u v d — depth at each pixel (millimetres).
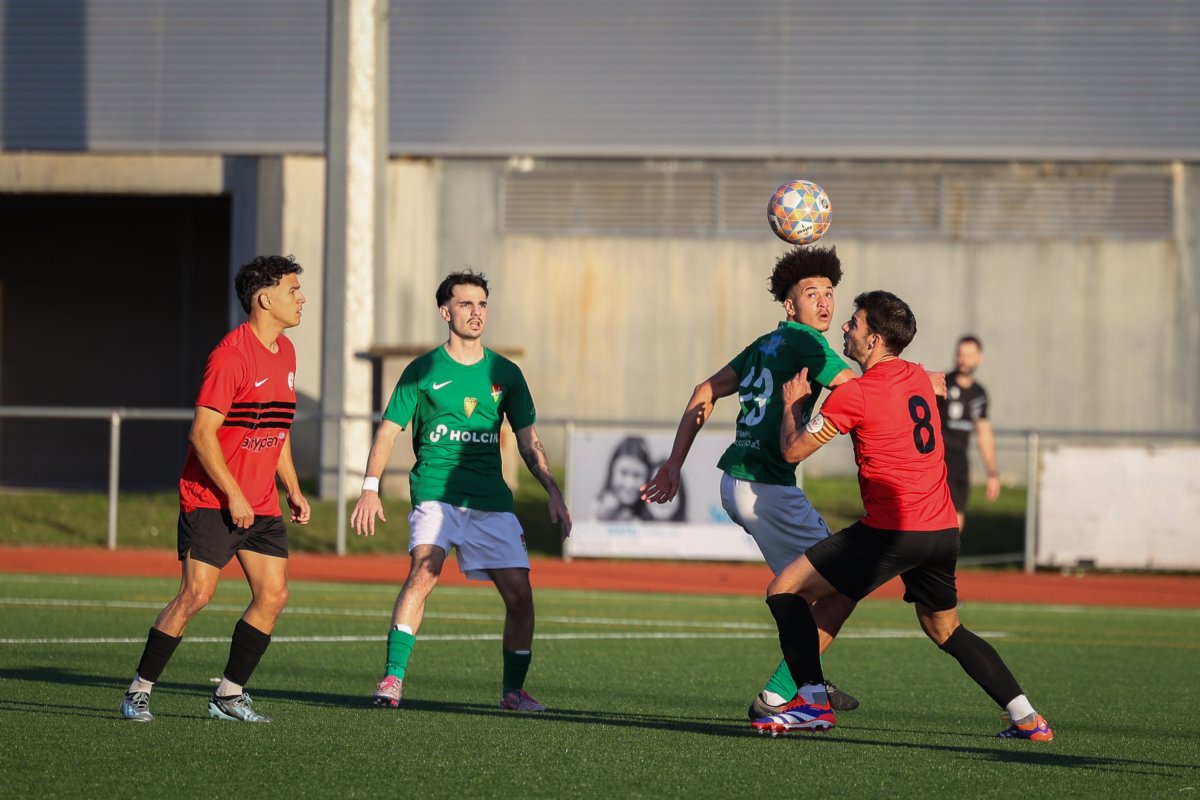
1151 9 87125
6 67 92750
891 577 22391
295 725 23656
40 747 21250
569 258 90750
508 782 19281
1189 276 86750
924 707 27594
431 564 25141
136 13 92188
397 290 90938
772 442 24312
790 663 22562
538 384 90812
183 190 90875
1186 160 86750
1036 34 87750
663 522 59094
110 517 62594
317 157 89688
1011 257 87688
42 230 104938
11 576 52062
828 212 26641
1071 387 87250
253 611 23844
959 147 88125
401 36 91250
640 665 32969
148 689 23781
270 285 23266
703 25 89750
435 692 28375
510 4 90812
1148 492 57906
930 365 88125
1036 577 58406
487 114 90875
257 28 91562
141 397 104000
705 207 90062
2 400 104938
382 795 18359
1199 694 30062
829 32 88938
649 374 90188
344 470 61375
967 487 47281
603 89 90250
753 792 18828
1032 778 20094
